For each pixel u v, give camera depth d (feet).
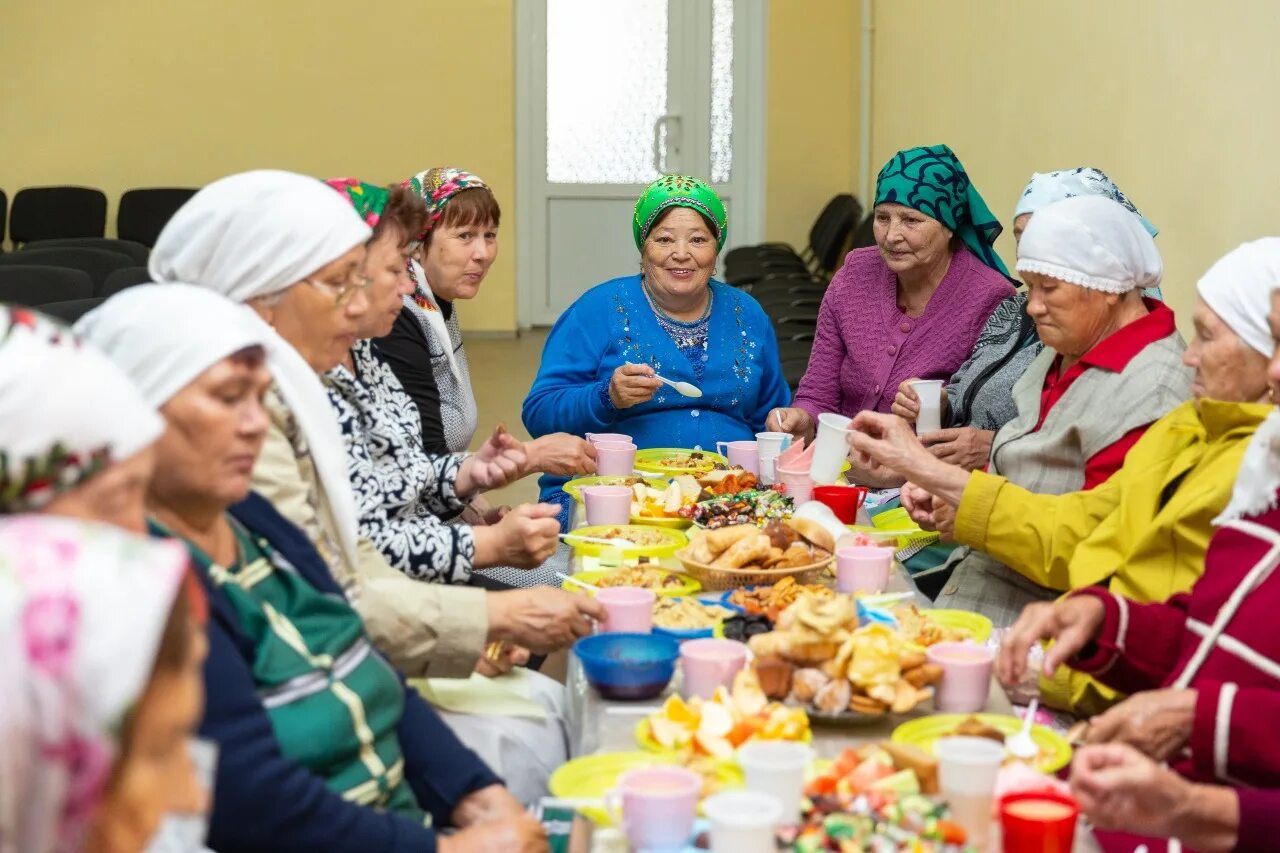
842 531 7.68
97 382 3.38
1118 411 7.93
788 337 19.19
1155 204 12.68
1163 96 12.42
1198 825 4.71
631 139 30.96
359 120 29.76
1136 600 6.81
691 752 5.07
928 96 22.25
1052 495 7.79
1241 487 5.75
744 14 30.55
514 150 30.40
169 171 29.55
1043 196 10.16
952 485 7.69
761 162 31.04
